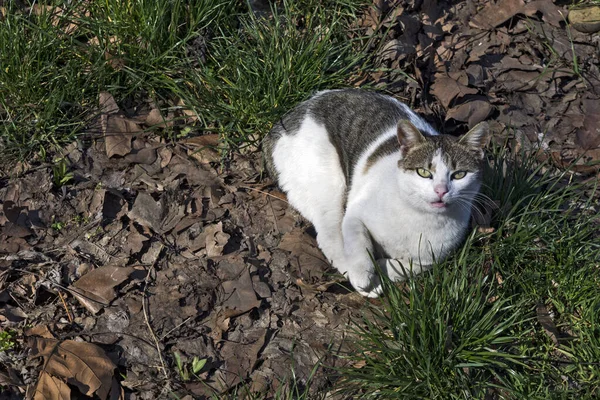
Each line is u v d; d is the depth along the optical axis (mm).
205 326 1719
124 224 1816
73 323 1696
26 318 1692
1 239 1767
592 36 2145
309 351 1708
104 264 1767
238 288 1756
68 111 1917
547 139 2016
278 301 1762
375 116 1849
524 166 1915
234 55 1983
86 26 1983
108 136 1901
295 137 1867
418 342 1659
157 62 1971
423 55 2078
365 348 1689
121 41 1975
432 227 1730
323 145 1854
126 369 1664
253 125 1951
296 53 1969
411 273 1707
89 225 1807
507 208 1842
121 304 1722
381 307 1762
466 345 1659
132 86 1966
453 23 2137
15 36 1910
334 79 1996
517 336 1696
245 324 1731
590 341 1698
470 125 2016
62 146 1896
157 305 1728
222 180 1898
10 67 1899
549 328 1715
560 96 2076
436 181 1685
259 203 1882
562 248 1783
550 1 2164
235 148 1942
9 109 1897
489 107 2023
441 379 1640
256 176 1914
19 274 1731
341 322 1747
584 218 1849
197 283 1757
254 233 1845
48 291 1721
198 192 1875
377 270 1703
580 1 2178
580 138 2016
